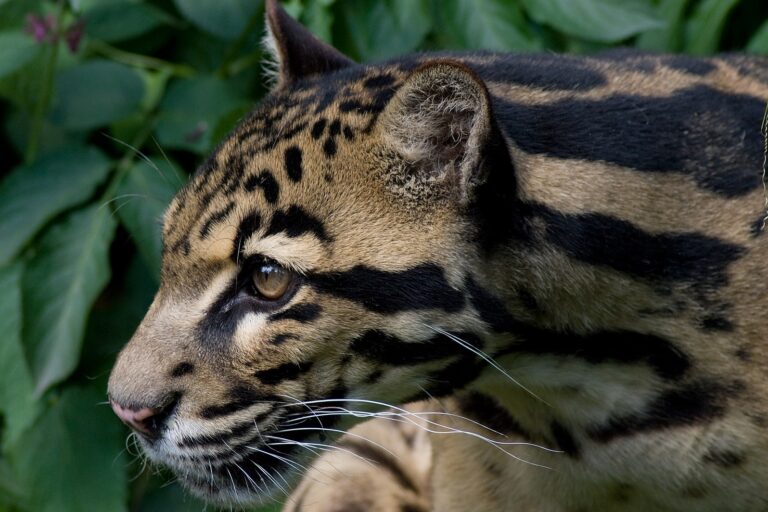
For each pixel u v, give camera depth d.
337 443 8.82
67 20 10.98
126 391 7.02
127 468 10.39
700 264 6.93
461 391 7.27
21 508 10.41
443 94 6.67
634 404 7.14
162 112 10.44
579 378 7.13
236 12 10.12
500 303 6.89
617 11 9.88
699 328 6.96
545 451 7.59
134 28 10.70
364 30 10.19
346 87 7.27
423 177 6.80
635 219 6.88
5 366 9.99
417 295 6.79
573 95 7.16
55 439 10.09
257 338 6.93
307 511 9.01
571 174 6.89
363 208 6.83
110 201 9.78
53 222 10.45
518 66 7.38
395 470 9.09
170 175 10.02
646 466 7.27
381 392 7.05
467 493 8.15
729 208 7.00
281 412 7.04
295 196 6.88
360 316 6.84
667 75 7.43
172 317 7.12
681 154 7.04
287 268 6.85
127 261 11.09
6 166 11.70
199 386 7.00
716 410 7.04
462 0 9.98
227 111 10.18
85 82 10.43
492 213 6.75
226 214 7.02
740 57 7.91
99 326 10.55
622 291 6.90
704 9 10.24
